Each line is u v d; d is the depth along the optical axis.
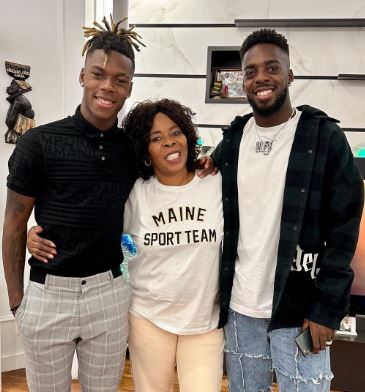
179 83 2.95
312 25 2.71
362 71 2.72
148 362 1.45
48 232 1.28
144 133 1.40
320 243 1.30
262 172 1.34
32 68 2.49
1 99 2.42
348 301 1.25
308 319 1.26
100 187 1.30
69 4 2.54
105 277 1.33
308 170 1.28
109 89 1.27
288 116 1.36
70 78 2.59
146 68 2.98
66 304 1.27
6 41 2.39
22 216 1.31
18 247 1.34
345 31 2.72
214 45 2.88
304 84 2.80
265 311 1.33
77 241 1.27
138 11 2.95
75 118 1.32
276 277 1.30
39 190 1.31
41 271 1.29
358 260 2.34
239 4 2.80
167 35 2.93
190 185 1.43
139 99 3.01
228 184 1.42
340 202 1.23
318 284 1.26
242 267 1.37
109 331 1.33
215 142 2.93
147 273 1.42
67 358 1.32
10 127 2.44
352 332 2.35
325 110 2.79
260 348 1.39
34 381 1.32
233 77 2.91
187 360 1.43
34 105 2.52
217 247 1.40
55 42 2.54
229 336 1.44
